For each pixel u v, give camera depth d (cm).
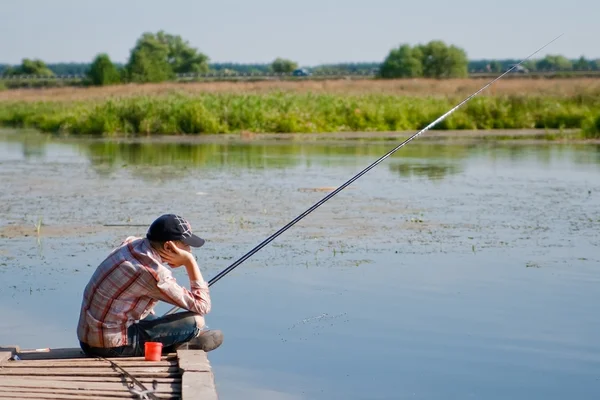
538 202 1681
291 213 1554
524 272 1124
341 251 1248
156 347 707
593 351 838
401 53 9525
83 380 660
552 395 733
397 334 886
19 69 12675
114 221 1476
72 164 2398
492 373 786
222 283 1077
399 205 1652
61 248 1268
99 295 708
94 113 3797
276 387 752
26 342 862
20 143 3178
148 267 702
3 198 1738
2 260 1191
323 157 2594
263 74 11588
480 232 1381
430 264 1170
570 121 3719
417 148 2897
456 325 911
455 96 4331
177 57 13538
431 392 735
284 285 1069
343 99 4159
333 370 787
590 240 1315
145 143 3169
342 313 952
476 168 2272
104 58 8250
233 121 3700
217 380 768
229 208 1605
